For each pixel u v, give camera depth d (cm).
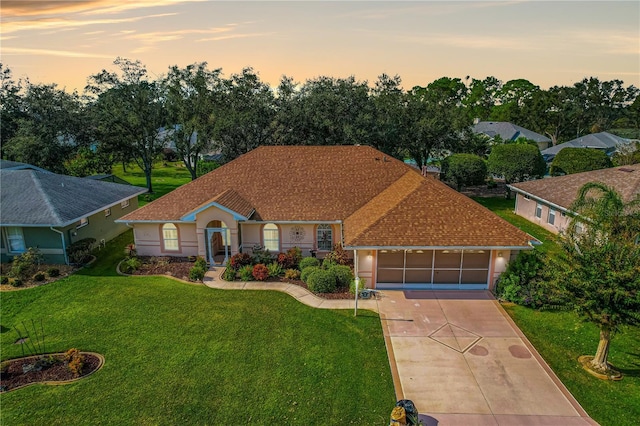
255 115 4216
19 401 1273
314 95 4112
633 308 1277
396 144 4203
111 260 2475
